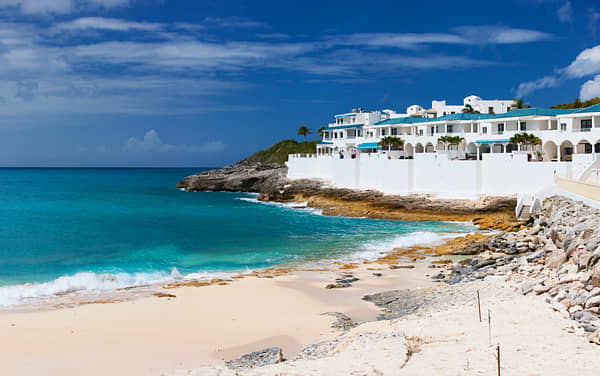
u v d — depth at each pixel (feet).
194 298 85.76
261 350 61.26
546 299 62.80
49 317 74.38
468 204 194.39
